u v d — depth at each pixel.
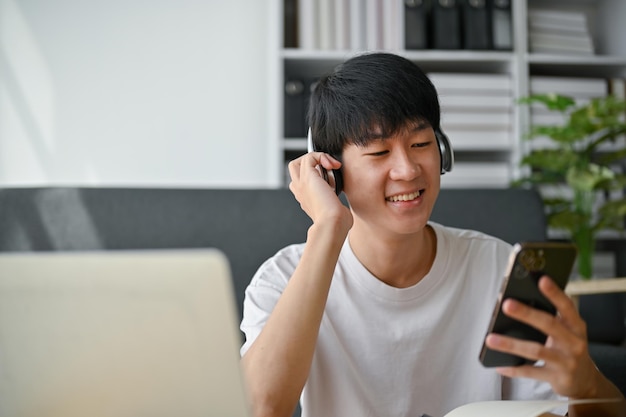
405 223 1.09
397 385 1.19
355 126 1.08
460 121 3.34
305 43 3.37
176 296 0.62
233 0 3.67
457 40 3.39
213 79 3.66
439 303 1.20
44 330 0.64
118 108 3.62
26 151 3.57
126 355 0.64
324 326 1.19
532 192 2.08
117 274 0.62
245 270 1.97
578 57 3.48
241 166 3.66
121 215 1.99
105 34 3.62
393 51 3.37
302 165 1.13
